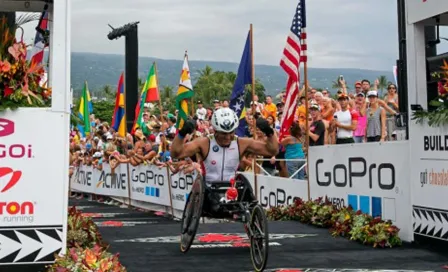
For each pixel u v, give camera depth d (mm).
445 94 7512
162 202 14648
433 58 7941
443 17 8031
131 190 16859
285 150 12258
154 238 8492
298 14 11031
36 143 5270
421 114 7562
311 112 11953
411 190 7863
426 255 7180
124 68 18406
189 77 13797
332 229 8727
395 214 8258
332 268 6457
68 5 5305
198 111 17844
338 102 11789
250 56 12805
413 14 7945
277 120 14555
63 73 5312
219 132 7242
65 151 5332
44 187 5293
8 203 5223
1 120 5199
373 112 11328
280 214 10422
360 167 9039
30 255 5281
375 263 6730
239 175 7426
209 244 7945
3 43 5410
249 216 6637
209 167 7336
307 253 7312
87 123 21750
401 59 8867
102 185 19234
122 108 18984
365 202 8922
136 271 6316
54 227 5320
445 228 7230
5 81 5258
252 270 6430
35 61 5508
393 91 11977
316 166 10320
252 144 7379
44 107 5414
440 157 7297
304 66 10898
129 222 12734
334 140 11742
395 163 8227
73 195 22375
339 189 9625
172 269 6430
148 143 15773
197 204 7203
